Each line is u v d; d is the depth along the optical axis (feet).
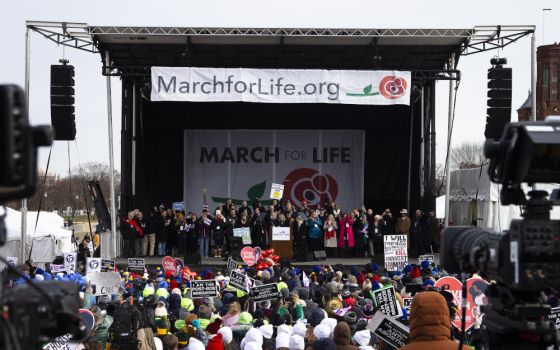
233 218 94.63
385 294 31.07
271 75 82.48
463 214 108.78
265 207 105.29
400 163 105.91
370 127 105.91
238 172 105.19
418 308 14.89
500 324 12.42
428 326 14.74
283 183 105.60
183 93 81.97
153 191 104.32
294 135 105.81
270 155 105.60
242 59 98.89
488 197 96.37
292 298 36.83
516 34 82.43
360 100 82.89
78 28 80.28
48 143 9.64
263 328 32.22
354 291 43.52
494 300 12.66
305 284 50.52
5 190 9.45
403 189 105.91
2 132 8.98
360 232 94.79
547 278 11.04
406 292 39.06
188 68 82.02
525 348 12.44
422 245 94.73
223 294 44.62
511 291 11.89
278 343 29.35
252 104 104.83
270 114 105.40
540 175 11.55
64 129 73.05
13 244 97.25
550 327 11.75
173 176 104.94
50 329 10.43
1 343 9.26
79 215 240.12
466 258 13.33
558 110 248.93
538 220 11.13
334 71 82.74
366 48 93.40
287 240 87.97
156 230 95.91
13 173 9.06
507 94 77.15
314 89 82.58
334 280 46.32
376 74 82.94
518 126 11.64
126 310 28.81
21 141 9.22
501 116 77.20
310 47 93.50
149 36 86.28
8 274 10.10
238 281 43.37
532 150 11.25
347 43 91.15
